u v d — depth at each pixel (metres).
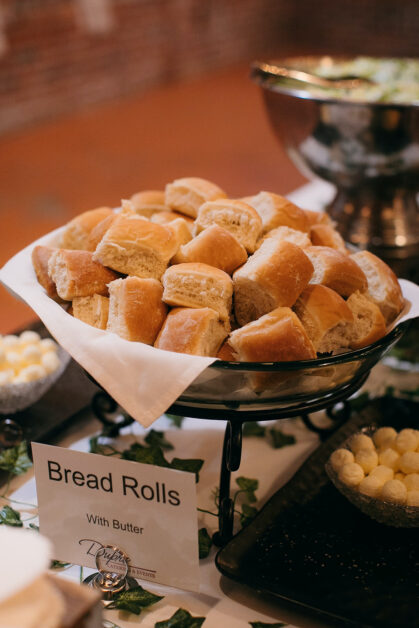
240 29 5.33
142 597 0.69
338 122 1.26
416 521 0.74
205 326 0.69
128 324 0.70
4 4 3.62
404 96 1.44
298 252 0.74
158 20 4.60
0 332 1.86
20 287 0.76
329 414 0.95
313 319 0.73
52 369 0.90
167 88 4.84
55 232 0.87
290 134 1.37
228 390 0.67
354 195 1.39
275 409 0.70
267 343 0.68
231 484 0.85
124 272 0.75
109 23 4.21
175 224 0.80
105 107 4.39
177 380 0.64
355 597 0.68
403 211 1.37
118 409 0.95
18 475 0.83
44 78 4.01
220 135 3.83
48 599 0.49
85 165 3.36
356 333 0.75
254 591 0.70
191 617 0.68
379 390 1.03
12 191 3.00
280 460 0.90
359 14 5.38
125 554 0.69
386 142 1.26
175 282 0.72
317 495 0.80
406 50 5.28
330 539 0.74
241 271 0.73
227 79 5.07
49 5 3.85
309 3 5.59
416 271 1.28
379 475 0.77
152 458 0.85
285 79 1.49
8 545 0.48
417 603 0.68
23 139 3.78
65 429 0.90
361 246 1.34
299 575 0.70
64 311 0.72
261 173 3.26
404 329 0.75
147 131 3.91
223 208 0.81
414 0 5.09
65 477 0.68
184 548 0.67
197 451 0.90
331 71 1.65
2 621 0.47
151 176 3.21
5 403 0.87
